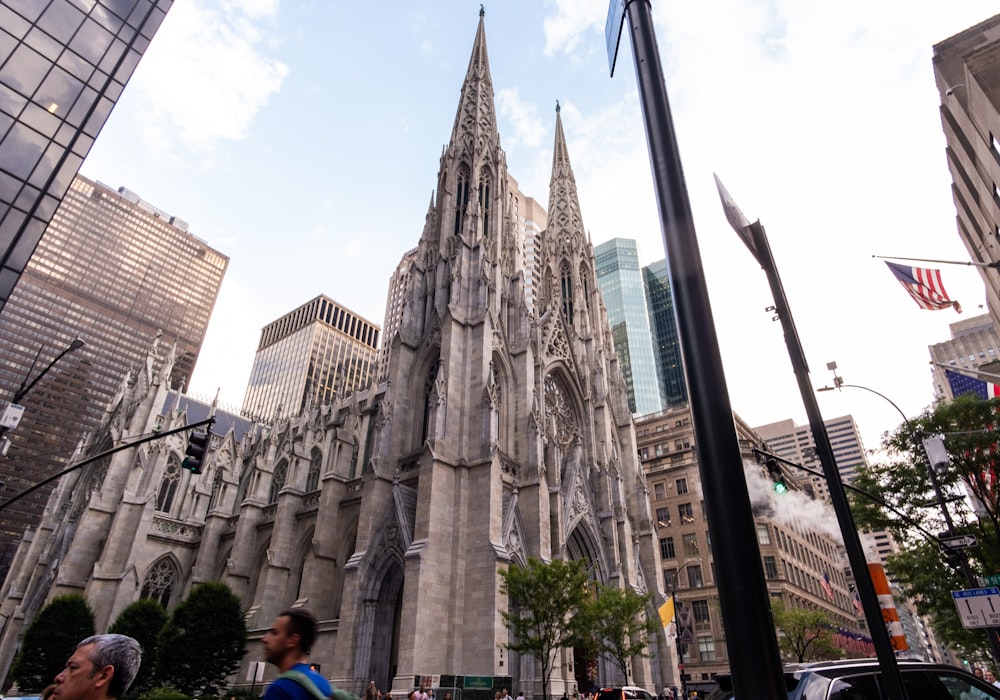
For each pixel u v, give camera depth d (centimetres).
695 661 7638
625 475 6162
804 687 1037
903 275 2805
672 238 577
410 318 5341
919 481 3403
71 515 6606
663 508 8906
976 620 2041
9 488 16512
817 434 1176
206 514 6638
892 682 937
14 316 18875
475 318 4956
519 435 4891
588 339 6738
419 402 4981
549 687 3666
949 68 3572
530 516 4397
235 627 4300
